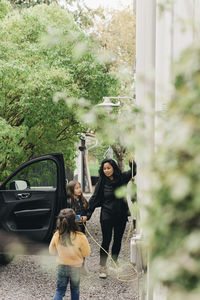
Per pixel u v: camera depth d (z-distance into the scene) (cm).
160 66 350
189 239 87
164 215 98
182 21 119
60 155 600
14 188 612
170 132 101
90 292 511
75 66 894
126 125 129
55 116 850
